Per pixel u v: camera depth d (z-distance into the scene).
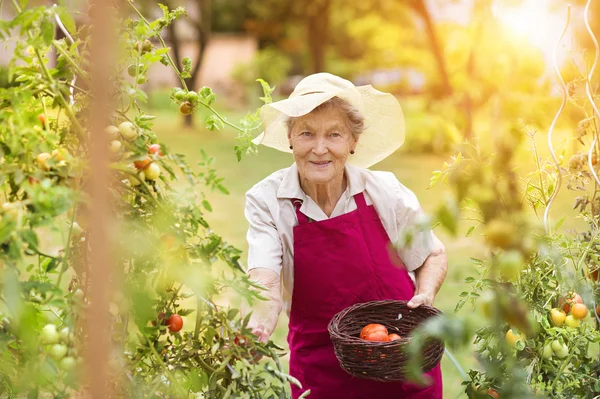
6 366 1.59
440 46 15.21
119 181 1.62
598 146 2.30
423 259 2.46
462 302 1.98
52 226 1.46
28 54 1.66
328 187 2.38
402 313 2.27
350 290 2.36
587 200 2.27
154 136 1.71
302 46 29.17
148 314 1.56
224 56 39.22
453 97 13.19
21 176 1.51
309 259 2.37
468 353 4.38
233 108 30.98
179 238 1.63
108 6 1.09
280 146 2.55
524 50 5.73
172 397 1.79
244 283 1.71
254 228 2.39
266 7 24.52
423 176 11.78
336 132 2.27
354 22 20.12
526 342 2.01
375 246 2.39
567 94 2.20
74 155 1.63
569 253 2.05
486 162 1.30
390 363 1.92
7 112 1.54
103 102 1.11
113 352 1.62
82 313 1.57
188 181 1.65
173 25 22.42
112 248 1.43
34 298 1.67
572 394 2.05
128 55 1.71
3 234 1.39
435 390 2.40
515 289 1.97
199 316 1.79
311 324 2.40
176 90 2.12
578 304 2.05
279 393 1.82
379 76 24.28
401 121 2.49
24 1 1.57
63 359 1.56
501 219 1.12
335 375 2.38
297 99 2.20
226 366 1.79
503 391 1.53
